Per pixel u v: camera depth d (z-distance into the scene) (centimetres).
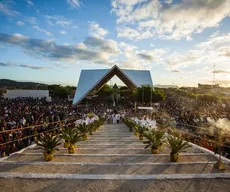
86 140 1151
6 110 2297
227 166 613
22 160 667
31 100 5166
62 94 7088
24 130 1174
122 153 793
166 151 837
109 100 5828
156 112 2686
